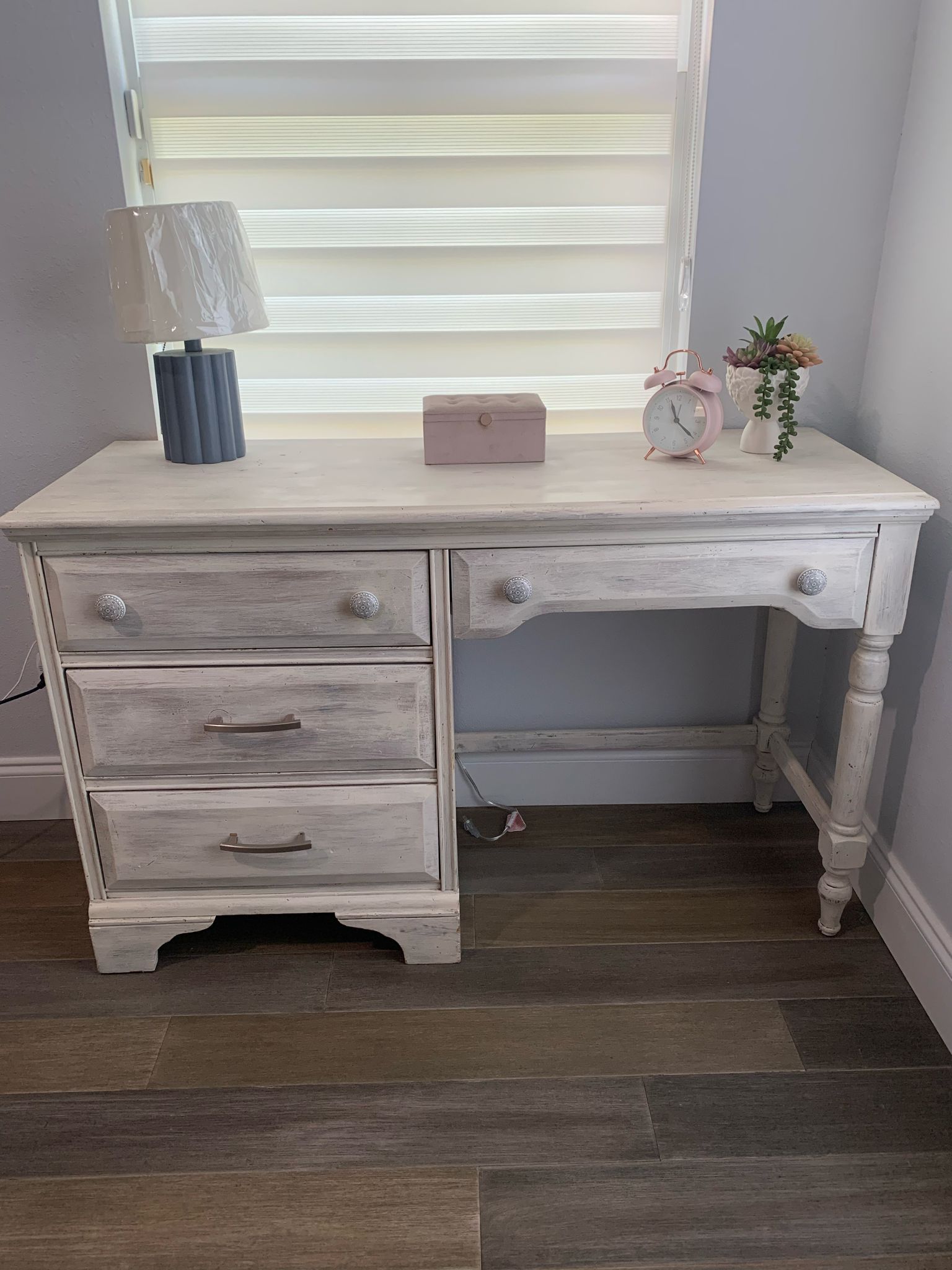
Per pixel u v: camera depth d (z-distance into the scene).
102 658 1.48
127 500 1.42
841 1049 1.50
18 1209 1.27
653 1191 1.29
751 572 1.46
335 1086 1.45
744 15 1.59
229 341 1.86
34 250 1.70
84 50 1.59
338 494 1.44
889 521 1.43
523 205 1.79
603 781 2.12
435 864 1.62
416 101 1.72
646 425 1.60
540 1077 1.46
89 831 1.59
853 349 1.81
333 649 1.48
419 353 1.88
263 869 1.61
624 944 1.72
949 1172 1.31
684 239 1.81
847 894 1.69
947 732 1.53
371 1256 1.21
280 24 1.67
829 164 1.68
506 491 1.45
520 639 2.00
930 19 1.54
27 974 1.67
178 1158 1.34
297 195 1.78
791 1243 1.22
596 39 1.70
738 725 2.08
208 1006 1.60
